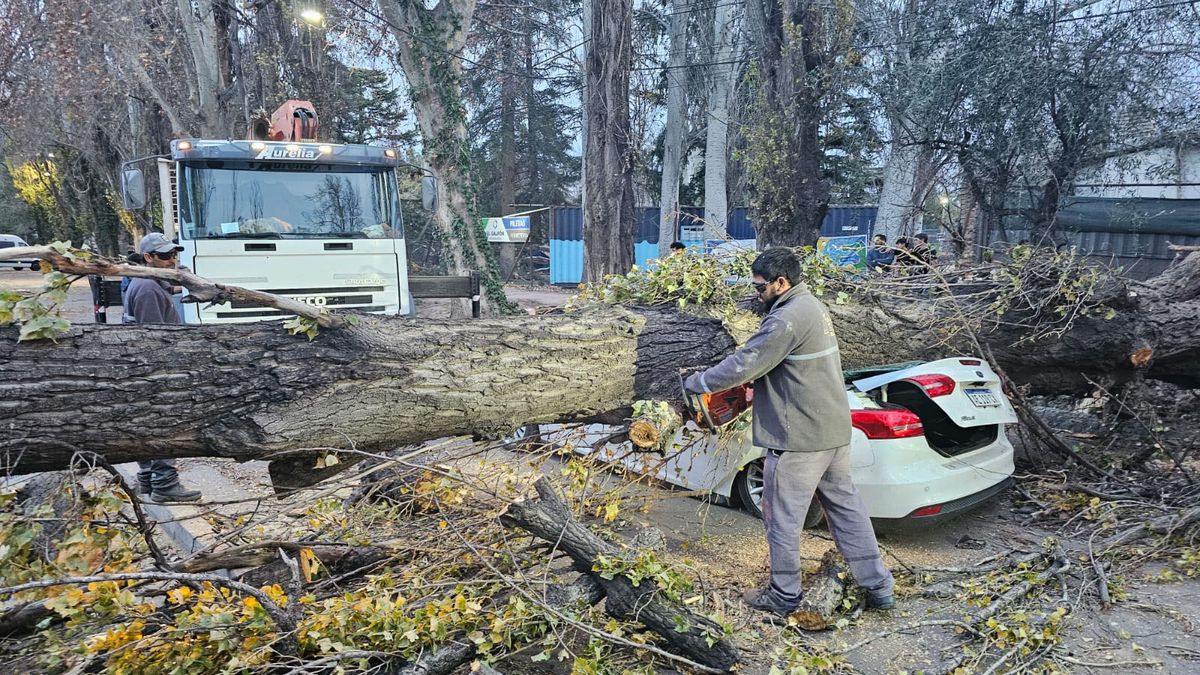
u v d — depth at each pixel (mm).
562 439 4293
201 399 3016
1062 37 8992
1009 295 4992
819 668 2898
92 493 3041
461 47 11055
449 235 11281
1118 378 5344
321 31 18969
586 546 3229
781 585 3488
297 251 7762
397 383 3354
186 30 16062
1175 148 9641
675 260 4602
